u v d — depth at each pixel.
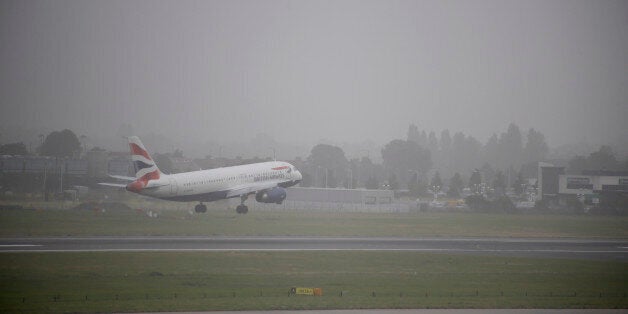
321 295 100.19
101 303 91.56
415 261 139.12
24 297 95.06
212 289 103.94
